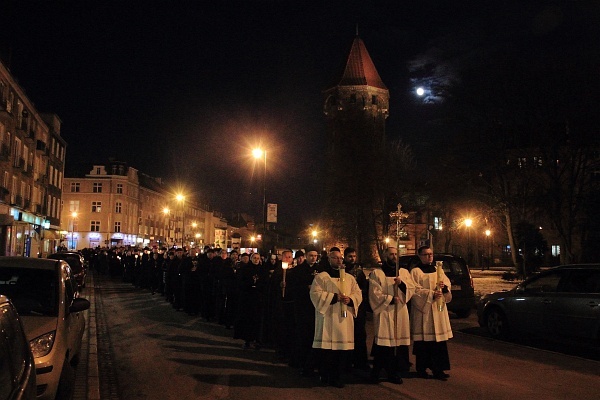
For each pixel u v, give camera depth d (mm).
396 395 7516
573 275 11070
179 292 18406
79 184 80375
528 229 32625
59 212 62812
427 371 9055
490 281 32031
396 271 8195
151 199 94500
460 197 34875
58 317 6336
